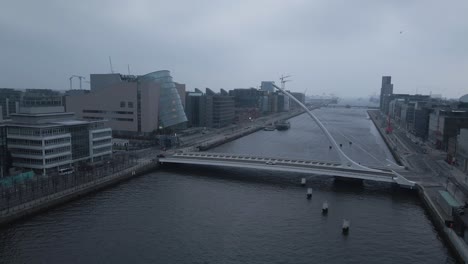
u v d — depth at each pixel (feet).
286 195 408.05
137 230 299.38
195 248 270.05
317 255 263.90
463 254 247.70
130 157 557.74
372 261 257.55
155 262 248.11
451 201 316.60
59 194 359.66
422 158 593.01
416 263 256.11
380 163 595.06
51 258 250.37
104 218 323.98
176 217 330.95
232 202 378.94
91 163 500.33
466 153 476.95
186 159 530.68
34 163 434.30
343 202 384.68
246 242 282.36
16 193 355.36
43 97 484.33
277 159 518.37
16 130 437.99
